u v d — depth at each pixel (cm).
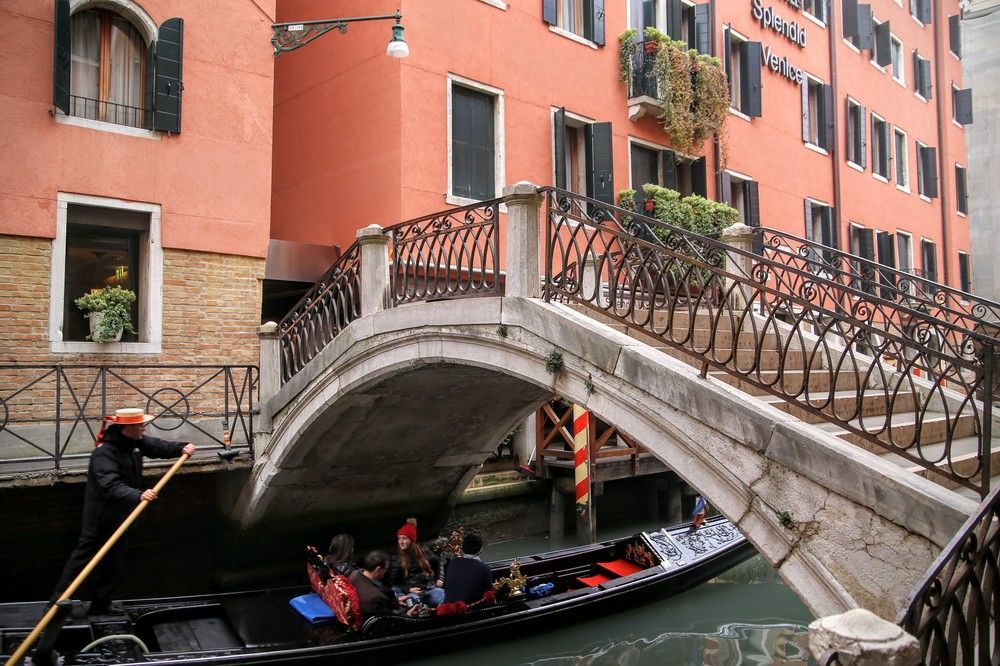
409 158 987
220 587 884
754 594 900
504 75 1095
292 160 1181
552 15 1160
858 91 1828
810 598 370
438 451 923
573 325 504
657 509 1262
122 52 849
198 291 870
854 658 213
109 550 561
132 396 821
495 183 1085
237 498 861
